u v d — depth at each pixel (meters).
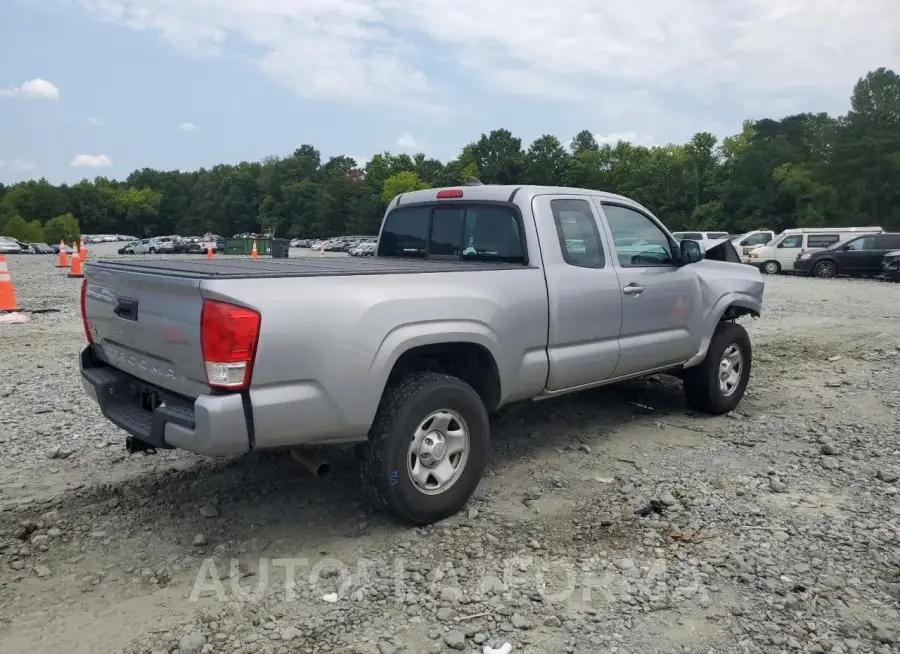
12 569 3.63
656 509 4.35
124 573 3.61
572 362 4.93
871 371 8.39
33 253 61.38
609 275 5.20
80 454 5.34
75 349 9.56
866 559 3.74
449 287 4.16
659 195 90.50
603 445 5.60
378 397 3.80
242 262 4.81
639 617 3.22
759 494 4.60
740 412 6.60
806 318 13.37
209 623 3.17
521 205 4.91
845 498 4.55
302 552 3.82
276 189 136.88
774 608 3.29
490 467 5.11
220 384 3.37
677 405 6.77
